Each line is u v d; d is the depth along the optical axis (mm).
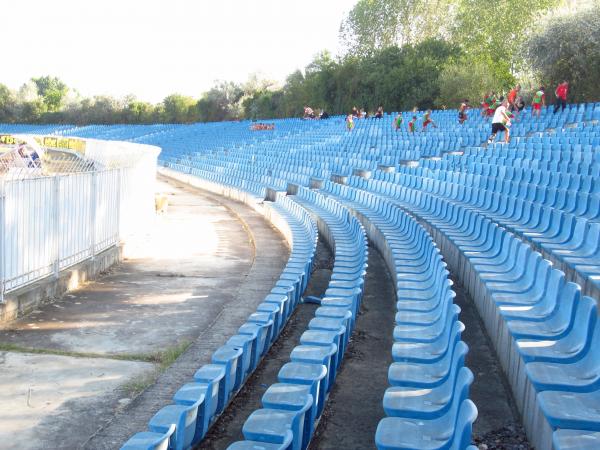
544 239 8234
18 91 80938
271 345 6672
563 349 4285
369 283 9352
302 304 8531
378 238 11672
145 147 20281
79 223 9875
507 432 4355
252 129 42750
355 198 16531
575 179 10930
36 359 6305
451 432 3295
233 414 4977
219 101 68438
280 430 3586
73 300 8758
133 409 5062
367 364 6027
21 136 30109
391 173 18156
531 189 11195
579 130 18422
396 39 56938
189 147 43094
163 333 7367
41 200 8523
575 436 3049
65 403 5234
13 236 7848
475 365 5668
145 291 9516
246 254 13148
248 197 22812
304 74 58562
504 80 40469
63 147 32406
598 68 26969
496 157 16016
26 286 8203
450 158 17922
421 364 4504
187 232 15992
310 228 12242
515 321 5000
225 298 9250
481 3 45719
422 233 8742
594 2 28156
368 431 4625
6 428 4738
